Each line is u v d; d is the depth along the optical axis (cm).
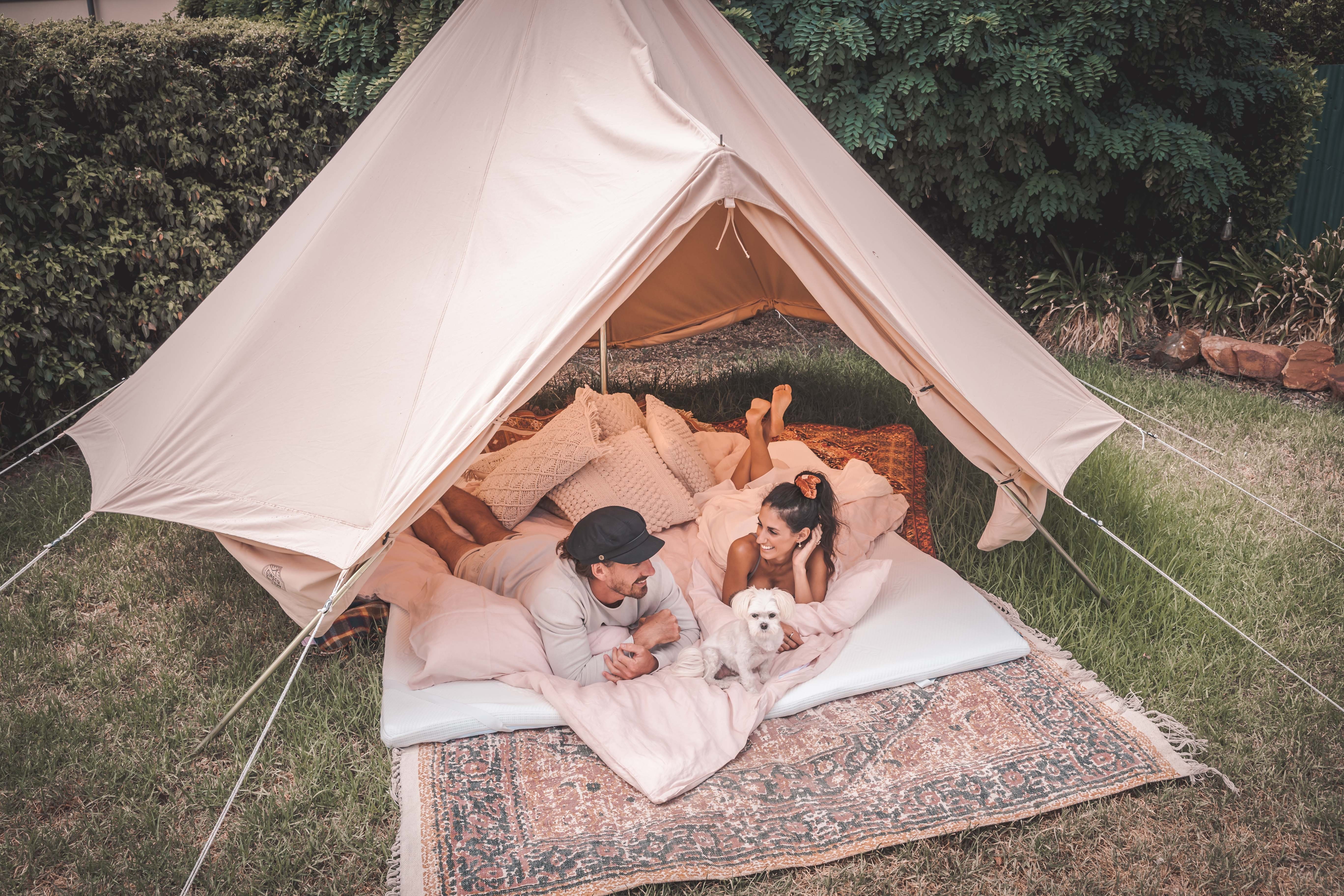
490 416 275
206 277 618
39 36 550
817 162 356
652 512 414
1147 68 724
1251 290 752
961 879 249
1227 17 794
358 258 335
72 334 570
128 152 584
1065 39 681
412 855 249
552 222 315
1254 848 259
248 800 281
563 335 279
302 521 294
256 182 646
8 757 294
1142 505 458
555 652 312
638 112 321
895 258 350
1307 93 799
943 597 362
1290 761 291
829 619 340
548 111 345
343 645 349
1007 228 808
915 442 540
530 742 294
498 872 244
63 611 389
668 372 732
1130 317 752
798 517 335
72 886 250
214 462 315
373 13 672
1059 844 260
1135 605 375
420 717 295
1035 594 384
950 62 655
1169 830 266
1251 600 380
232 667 340
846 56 677
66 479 524
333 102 676
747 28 679
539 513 425
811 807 268
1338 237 744
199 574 415
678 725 290
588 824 261
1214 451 505
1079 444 369
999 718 304
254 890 245
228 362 330
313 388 314
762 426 497
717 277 604
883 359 330
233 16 812
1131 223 776
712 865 247
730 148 291
